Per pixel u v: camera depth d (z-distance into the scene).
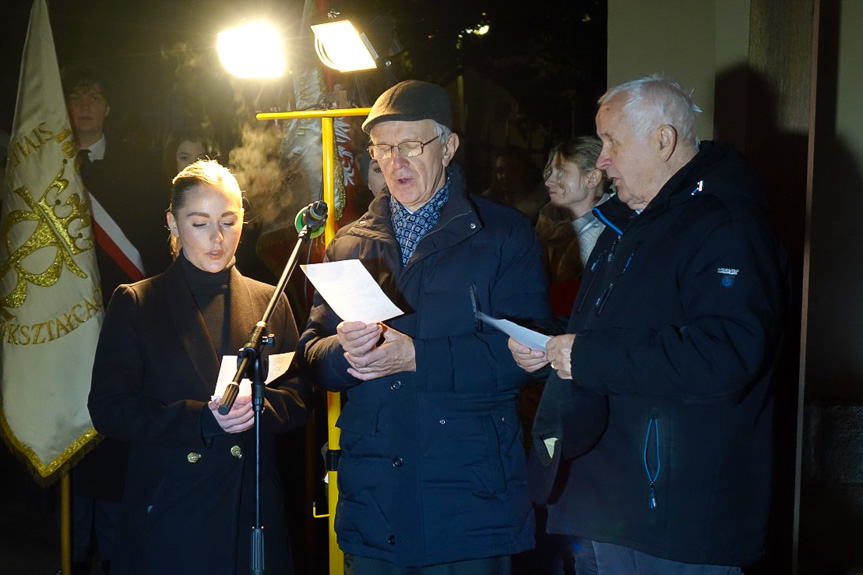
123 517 2.70
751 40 3.82
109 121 4.92
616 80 4.77
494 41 8.03
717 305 2.26
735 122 4.42
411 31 7.84
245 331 2.79
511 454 2.77
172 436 2.59
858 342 4.18
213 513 2.65
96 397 2.67
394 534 2.69
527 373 2.74
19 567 4.47
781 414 3.43
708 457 2.32
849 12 4.15
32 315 3.66
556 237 3.87
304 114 3.27
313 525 4.24
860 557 4.09
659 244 2.39
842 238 4.19
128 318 2.74
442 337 2.73
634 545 2.39
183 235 2.78
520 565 4.32
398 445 2.71
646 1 4.67
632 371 2.28
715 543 2.31
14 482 5.77
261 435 2.72
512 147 6.44
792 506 3.41
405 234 2.89
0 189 5.70
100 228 4.02
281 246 4.15
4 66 7.22
